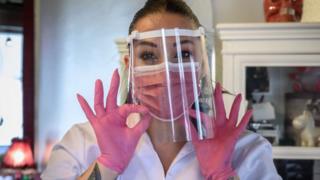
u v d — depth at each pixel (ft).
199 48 2.77
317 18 5.39
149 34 2.68
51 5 7.83
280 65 5.22
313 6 5.42
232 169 2.75
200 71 2.76
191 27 2.74
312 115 5.56
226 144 2.72
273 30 5.13
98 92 2.66
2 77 8.48
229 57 5.21
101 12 7.27
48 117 7.89
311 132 5.56
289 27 5.10
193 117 2.75
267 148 3.13
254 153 3.03
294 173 5.41
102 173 2.57
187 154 3.02
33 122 8.09
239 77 5.20
